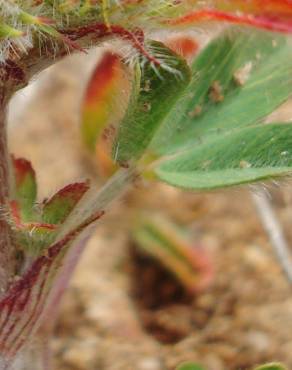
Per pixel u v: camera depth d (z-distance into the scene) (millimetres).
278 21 63
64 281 79
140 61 65
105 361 106
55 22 63
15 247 73
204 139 75
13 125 147
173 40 75
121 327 113
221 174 70
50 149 157
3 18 61
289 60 79
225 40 78
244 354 105
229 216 132
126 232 130
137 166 73
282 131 70
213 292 117
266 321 109
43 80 159
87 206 73
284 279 116
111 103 73
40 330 80
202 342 108
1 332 74
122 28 62
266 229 116
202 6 64
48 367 81
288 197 126
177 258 119
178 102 72
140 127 69
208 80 78
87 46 65
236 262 121
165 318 114
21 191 73
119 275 123
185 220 133
